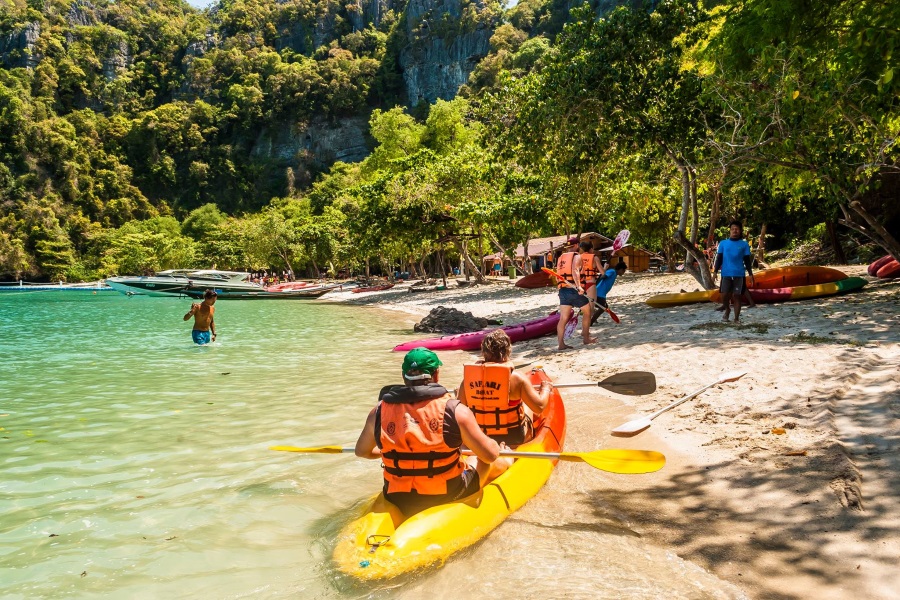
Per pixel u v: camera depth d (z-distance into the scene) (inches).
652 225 1143.6
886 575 117.3
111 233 4505.4
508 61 4581.7
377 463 206.4
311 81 5974.4
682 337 388.8
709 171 543.2
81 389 340.8
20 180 4712.1
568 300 406.6
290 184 5654.5
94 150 5433.1
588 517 155.9
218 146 5940.0
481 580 124.8
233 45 6811.0
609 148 609.6
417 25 5876.0
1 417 275.7
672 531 145.3
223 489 183.5
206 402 303.0
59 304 1451.8
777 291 500.7
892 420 193.9
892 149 475.8
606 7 4416.8
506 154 649.6
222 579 130.4
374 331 668.7
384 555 128.3
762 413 223.0
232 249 3474.4
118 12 7111.2
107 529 156.3
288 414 275.3
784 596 114.8
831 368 266.2
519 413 188.5
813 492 153.7
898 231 767.7
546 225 1048.8
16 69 5836.6
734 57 462.0
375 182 1325.0
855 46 358.0
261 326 746.2
